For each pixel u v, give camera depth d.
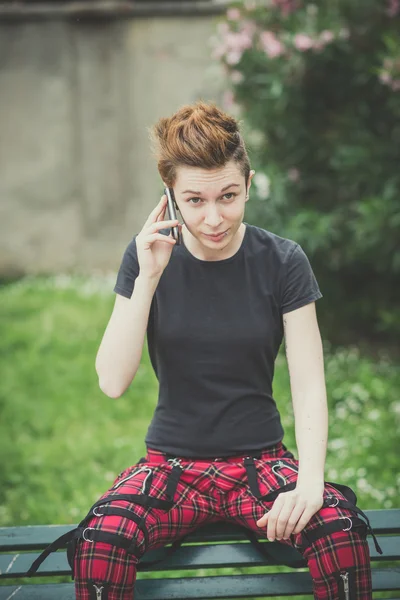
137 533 1.87
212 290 2.09
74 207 9.55
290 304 2.10
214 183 1.91
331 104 6.09
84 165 9.46
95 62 9.23
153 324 2.13
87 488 3.81
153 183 9.40
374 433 4.30
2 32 9.26
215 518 2.13
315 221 5.68
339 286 6.45
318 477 1.94
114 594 1.82
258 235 2.15
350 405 4.76
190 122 1.94
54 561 2.12
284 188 5.85
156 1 9.03
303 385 2.08
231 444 2.10
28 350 5.99
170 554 2.08
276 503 1.91
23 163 9.50
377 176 5.76
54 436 4.54
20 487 3.87
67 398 5.05
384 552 2.13
